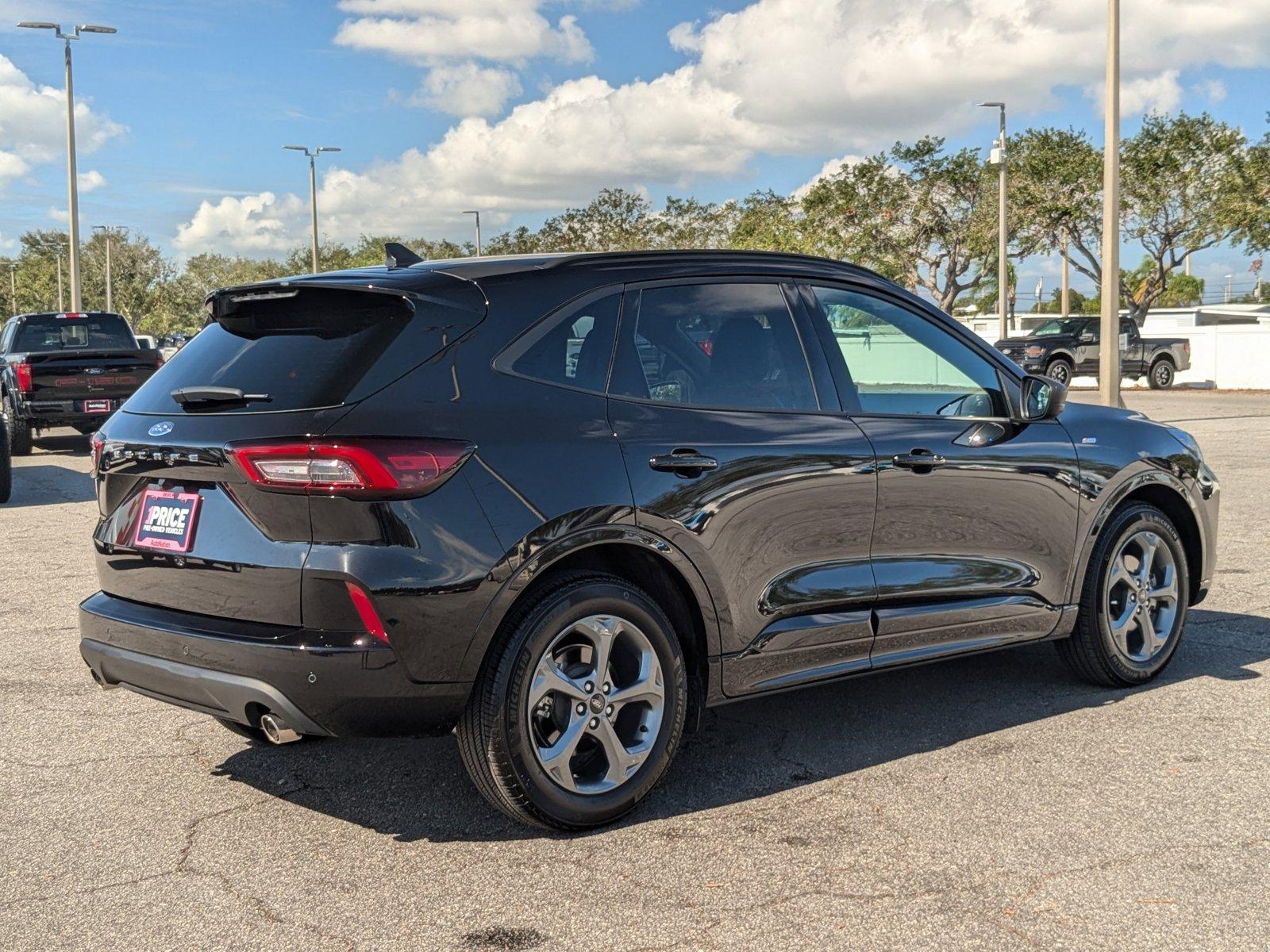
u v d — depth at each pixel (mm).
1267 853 3486
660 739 3850
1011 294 45031
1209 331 36438
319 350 3619
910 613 4473
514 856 3561
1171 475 5297
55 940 3070
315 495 3340
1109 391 18938
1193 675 5367
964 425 4664
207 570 3566
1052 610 4945
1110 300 18859
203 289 89250
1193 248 38875
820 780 4145
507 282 3779
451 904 3250
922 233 44031
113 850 3637
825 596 4223
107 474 3924
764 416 4125
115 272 89312
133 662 3727
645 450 3789
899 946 2969
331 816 3893
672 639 3869
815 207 44938
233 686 3445
